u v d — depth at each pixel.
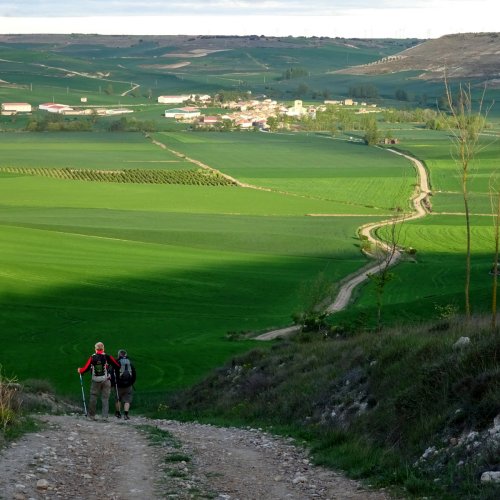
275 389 27.95
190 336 66.00
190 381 46.69
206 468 16.12
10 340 62.56
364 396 21.38
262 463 16.97
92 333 66.12
